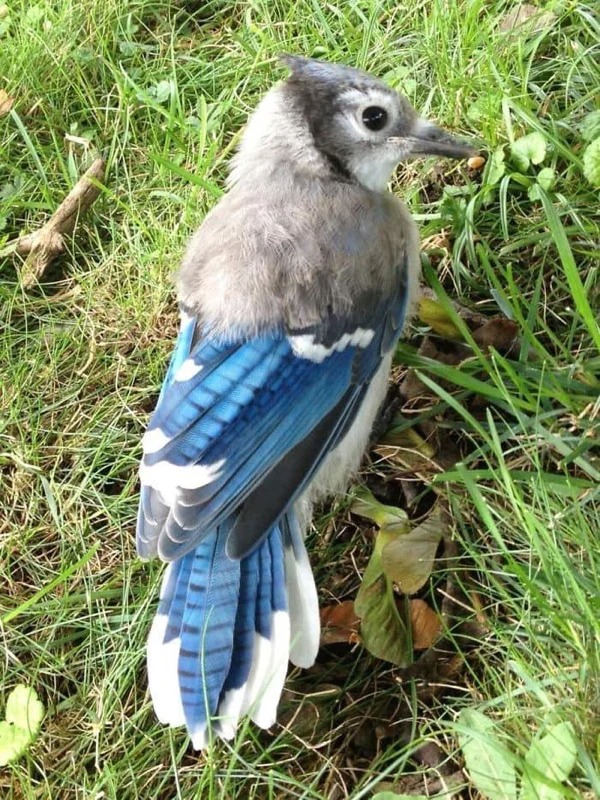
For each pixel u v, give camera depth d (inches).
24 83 18.0
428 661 11.9
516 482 12.3
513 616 11.8
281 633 11.3
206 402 11.3
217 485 11.1
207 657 11.1
